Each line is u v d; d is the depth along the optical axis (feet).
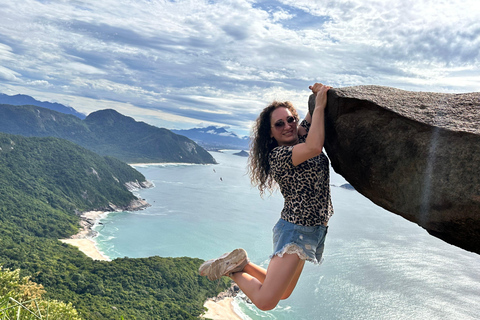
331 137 10.34
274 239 9.95
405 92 10.02
